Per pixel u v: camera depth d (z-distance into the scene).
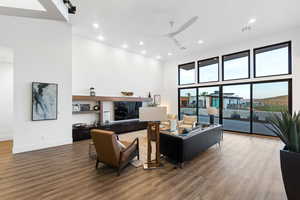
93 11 3.73
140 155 3.57
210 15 3.88
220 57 6.31
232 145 4.27
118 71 6.41
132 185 2.28
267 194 2.06
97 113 5.70
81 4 3.43
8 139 4.88
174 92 8.09
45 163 3.04
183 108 7.78
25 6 3.22
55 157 3.36
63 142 4.30
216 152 3.72
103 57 5.88
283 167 1.65
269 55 5.18
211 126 4.12
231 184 2.31
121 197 1.99
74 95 4.92
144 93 7.54
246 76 5.69
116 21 4.22
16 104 3.62
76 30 4.79
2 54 4.17
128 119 6.58
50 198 1.96
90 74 5.50
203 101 6.98
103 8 3.60
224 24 4.35
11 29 3.57
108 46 6.05
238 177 2.52
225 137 5.17
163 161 3.21
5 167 2.85
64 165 2.96
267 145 4.26
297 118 1.72
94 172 2.68
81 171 2.71
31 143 3.80
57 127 4.21
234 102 6.02
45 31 4.00
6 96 4.89
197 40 5.55
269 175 2.58
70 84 4.44
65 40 4.33
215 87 6.58
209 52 6.65
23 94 3.70
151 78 7.88
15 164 2.99
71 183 2.32
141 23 4.32
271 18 4.03
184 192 2.11
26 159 3.24
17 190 2.13
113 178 2.48
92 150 3.81
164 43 5.88
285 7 3.54
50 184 2.29
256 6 3.50
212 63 6.65
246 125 5.74
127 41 5.70
